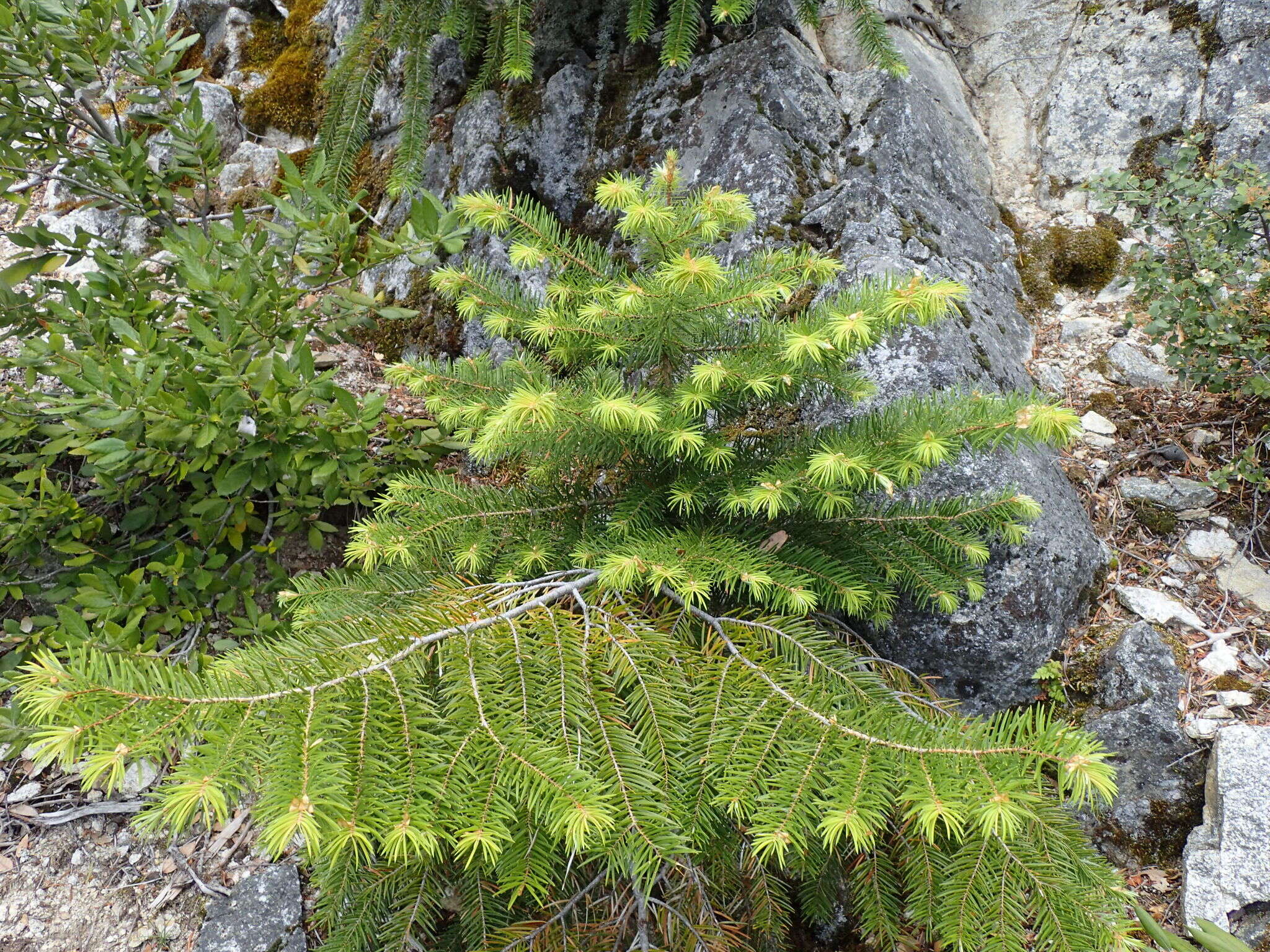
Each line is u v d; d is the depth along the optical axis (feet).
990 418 5.18
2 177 8.49
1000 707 8.04
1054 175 11.89
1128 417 9.87
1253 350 8.34
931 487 7.79
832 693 4.97
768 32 10.66
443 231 8.20
